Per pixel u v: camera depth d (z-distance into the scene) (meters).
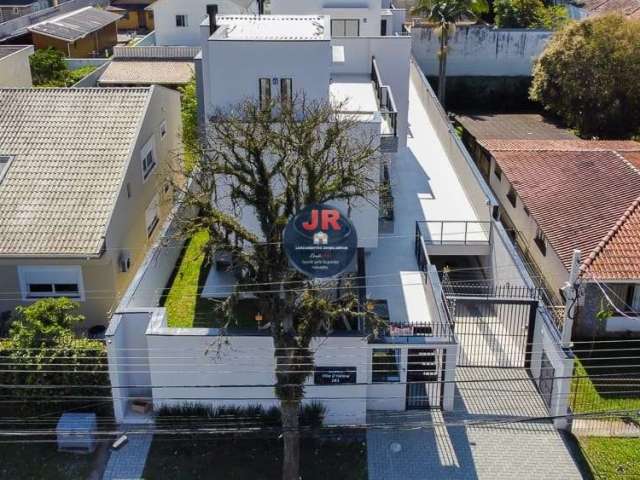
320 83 24.20
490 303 22.52
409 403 21.12
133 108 27.03
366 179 19.69
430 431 20.33
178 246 27.84
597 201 26.75
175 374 20.19
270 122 19.72
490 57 50.66
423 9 47.12
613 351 23.56
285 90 24.25
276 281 18.23
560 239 25.42
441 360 20.47
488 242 26.50
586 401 21.39
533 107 50.50
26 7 59.91
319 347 19.73
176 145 32.47
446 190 30.56
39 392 20.19
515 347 23.22
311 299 18.38
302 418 20.23
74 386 20.17
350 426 19.72
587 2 56.91
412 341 20.09
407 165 33.06
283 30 26.05
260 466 19.17
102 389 20.33
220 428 20.27
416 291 24.72
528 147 34.06
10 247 22.45
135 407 20.73
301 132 19.03
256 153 18.53
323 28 26.42
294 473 18.11
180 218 22.61
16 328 20.86
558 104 42.12
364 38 31.50
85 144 25.42
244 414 20.48
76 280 23.48
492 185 34.28
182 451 19.66
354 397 20.30
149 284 23.50
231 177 21.91
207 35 26.11
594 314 23.92
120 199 24.31
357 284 22.86
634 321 23.94
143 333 20.72
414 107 41.34
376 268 25.84
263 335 19.69
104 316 23.89
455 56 50.81
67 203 23.61
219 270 26.30
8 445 19.91
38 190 23.94
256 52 23.86
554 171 30.17
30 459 19.47
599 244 24.08
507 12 54.06
